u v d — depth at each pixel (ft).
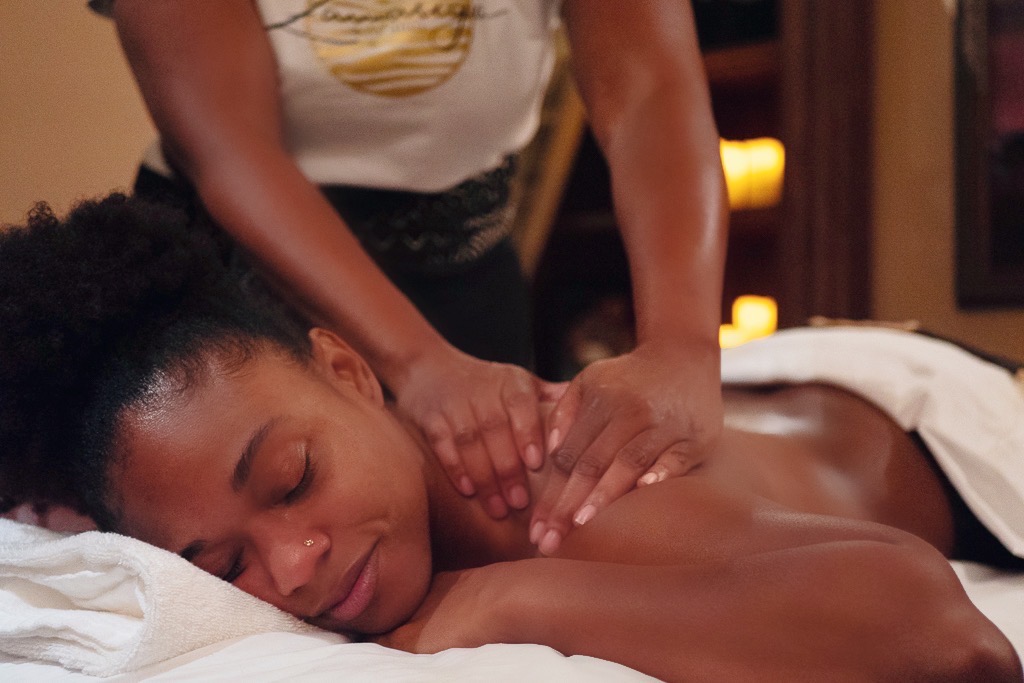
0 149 4.82
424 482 2.87
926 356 3.69
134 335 2.71
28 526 2.95
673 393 2.74
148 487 2.55
